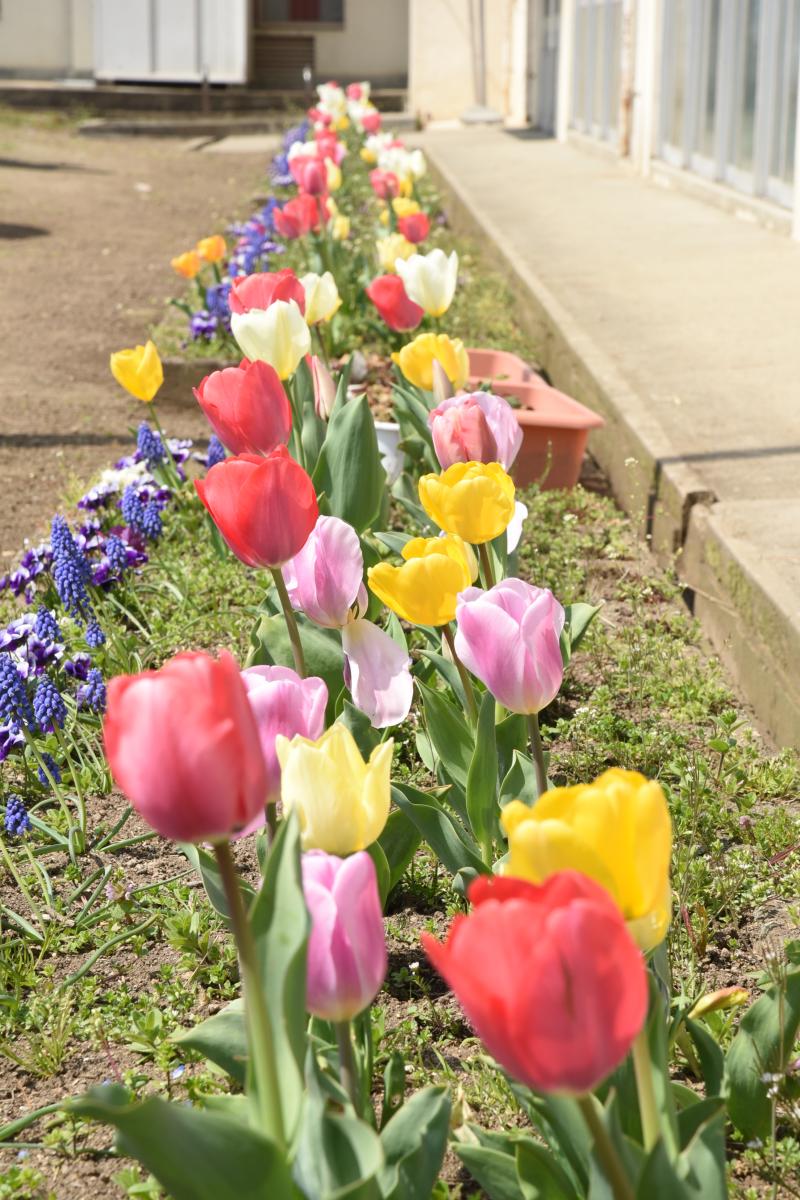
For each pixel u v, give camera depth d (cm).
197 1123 136
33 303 1074
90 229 1474
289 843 140
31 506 615
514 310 946
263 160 2172
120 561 451
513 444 287
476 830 262
